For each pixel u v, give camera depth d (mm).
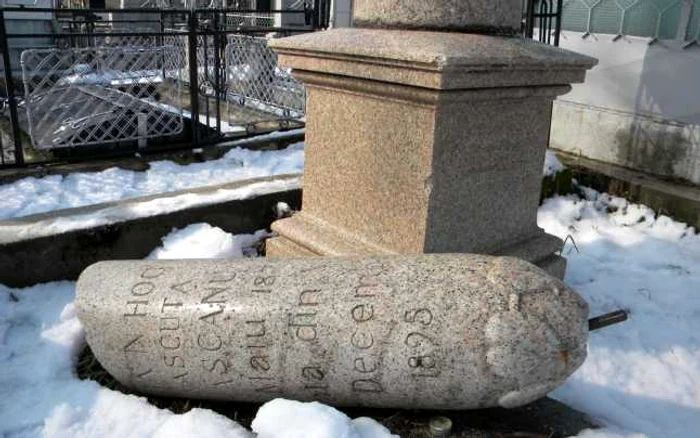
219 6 13297
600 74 6418
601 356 3432
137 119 6945
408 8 3543
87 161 6438
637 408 3074
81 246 4109
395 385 2504
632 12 6098
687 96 5742
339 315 2516
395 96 3389
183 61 9297
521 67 3322
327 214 4016
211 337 2605
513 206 3857
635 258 4781
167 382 2744
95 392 2873
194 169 6562
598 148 6539
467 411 2803
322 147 3957
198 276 2777
